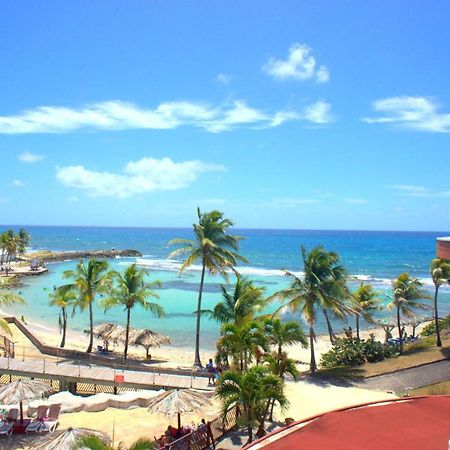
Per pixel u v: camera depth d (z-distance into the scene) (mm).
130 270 38219
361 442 10836
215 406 24109
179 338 47406
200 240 36938
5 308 62031
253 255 158500
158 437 20422
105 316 58188
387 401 13742
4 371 27188
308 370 34375
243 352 26453
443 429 11531
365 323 55688
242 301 32281
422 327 53375
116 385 26250
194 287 79688
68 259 137875
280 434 11828
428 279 96188
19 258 122750
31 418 21703
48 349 36688
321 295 33406
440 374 30281
